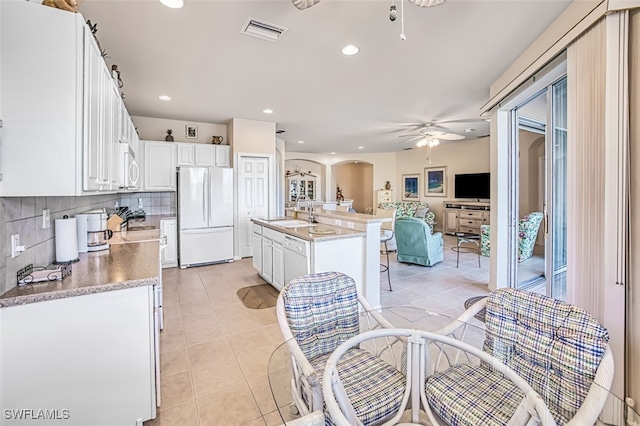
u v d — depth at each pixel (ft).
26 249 5.29
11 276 4.80
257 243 14.79
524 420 3.53
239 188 17.97
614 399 3.35
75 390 4.91
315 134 23.04
